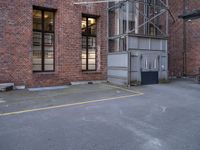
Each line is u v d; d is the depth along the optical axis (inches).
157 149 152.2
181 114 242.1
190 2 597.3
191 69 600.4
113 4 505.7
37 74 420.8
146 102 302.2
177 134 180.7
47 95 345.7
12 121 211.8
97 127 196.5
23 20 401.4
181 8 613.6
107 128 194.1
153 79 481.4
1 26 380.2
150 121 215.5
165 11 521.7
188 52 606.2
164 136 176.2
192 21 593.6
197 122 213.3
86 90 395.5
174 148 153.8
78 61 464.8
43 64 439.8
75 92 374.6
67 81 452.8
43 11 436.8
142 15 510.3
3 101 299.1
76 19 458.9
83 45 486.9
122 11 508.7
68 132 183.6
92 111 251.4
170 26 624.1
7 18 385.1
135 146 156.9
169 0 622.2
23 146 155.9
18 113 240.2
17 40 396.8
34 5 412.2
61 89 404.5
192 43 596.4
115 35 496.7
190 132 185.6
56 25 442.0
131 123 208.7
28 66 410.3
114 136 175.5
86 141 165.3
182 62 619.5
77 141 165.2
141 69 462.9
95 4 484.7
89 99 318.3
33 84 416.8
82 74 471.8
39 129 190.1
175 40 624.4
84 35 487.2
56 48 444.1
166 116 233.6
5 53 386.3
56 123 206.8
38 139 168.4
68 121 213.2
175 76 620.1
